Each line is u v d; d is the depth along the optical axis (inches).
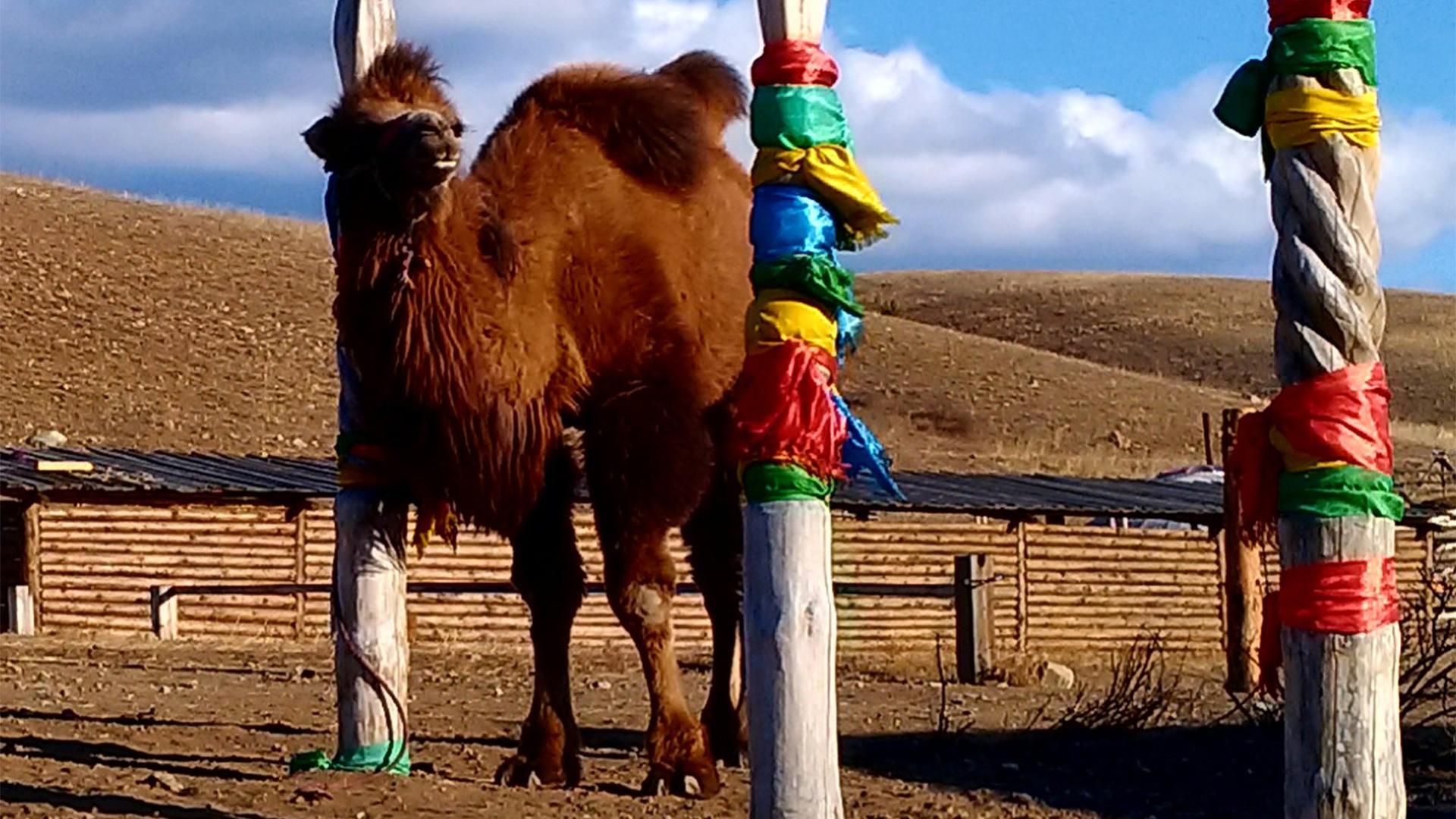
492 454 318.3
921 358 2496.3
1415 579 866.8
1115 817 342.3
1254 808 352.2
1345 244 216.4
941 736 427.8
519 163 335.9
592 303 334.6
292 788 325.7
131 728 414.9
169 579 918.4
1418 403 2618.1
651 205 348.8
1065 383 2410.2
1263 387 2765.7
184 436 1593.3
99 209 2365.9
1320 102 217.0
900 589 735.1
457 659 779.4
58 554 908.0
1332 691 217.0
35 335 1817.2
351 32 352.8
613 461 335.6
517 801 320.2
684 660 793.6
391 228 309.1
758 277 246.1
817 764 240.5
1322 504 216.8
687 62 405.4
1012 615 959.6
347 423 352.5
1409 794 361.4
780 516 241.4
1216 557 1005.8
